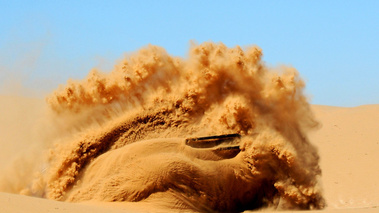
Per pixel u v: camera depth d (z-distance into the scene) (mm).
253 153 44719
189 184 43156
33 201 35281
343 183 69188
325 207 47219
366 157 83375
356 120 111875
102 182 44156
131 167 43438
